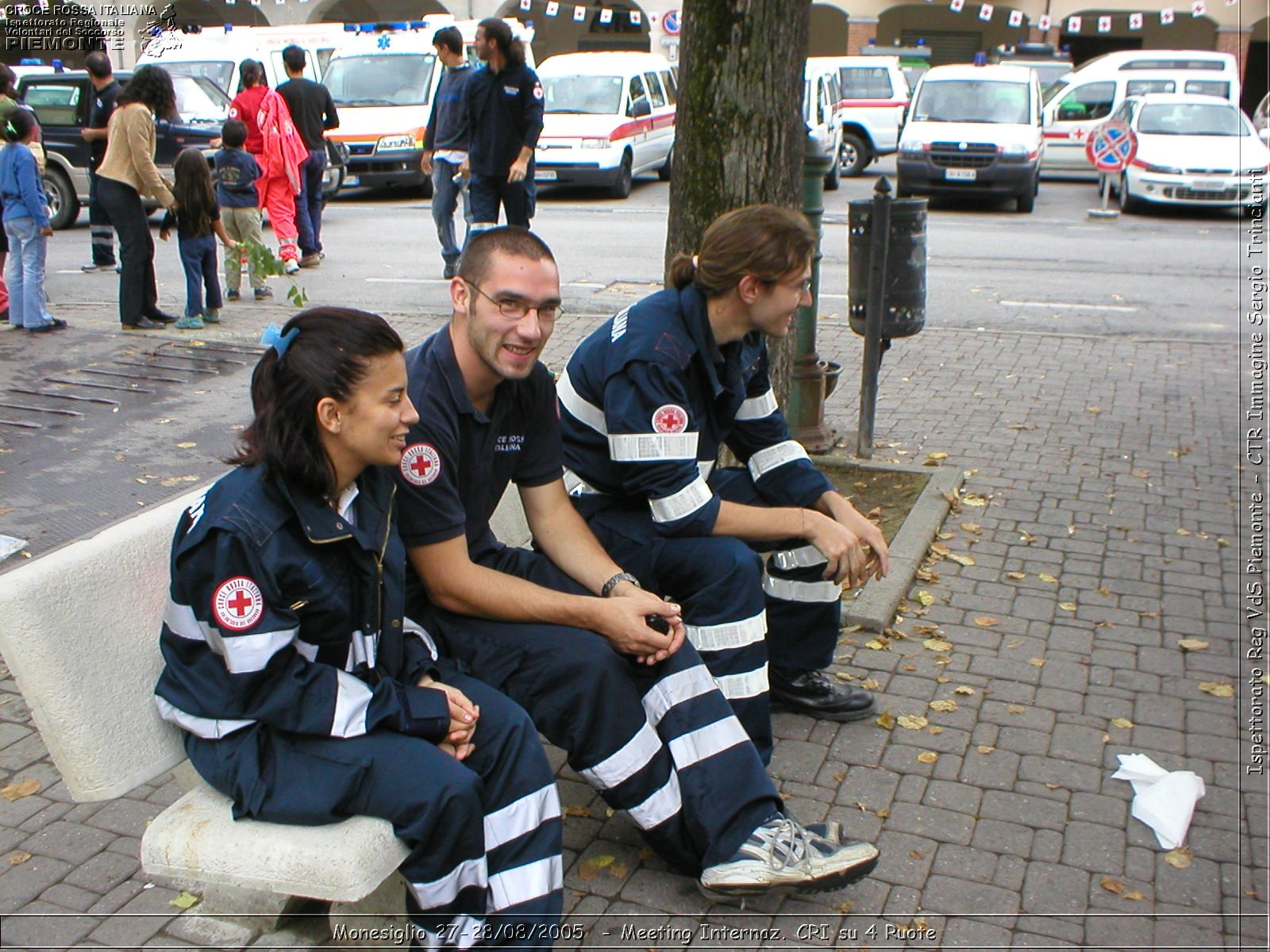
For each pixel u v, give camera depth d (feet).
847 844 9.34
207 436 21.33
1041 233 46.62
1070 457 20.57
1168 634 14.14
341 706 7.90
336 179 51.80
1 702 12.46
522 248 8.93
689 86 15.69
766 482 11.87
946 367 26.86
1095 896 9.62
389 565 8.42
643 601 9.30
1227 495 18.74
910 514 17.29
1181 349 28.35
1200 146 51.75
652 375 10.20
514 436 9.95
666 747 9.39
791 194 16.11
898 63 72.69
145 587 8.61
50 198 47.24
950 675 13.15
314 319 7.73
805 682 12.19
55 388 24.17
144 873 9.75
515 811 8.41
